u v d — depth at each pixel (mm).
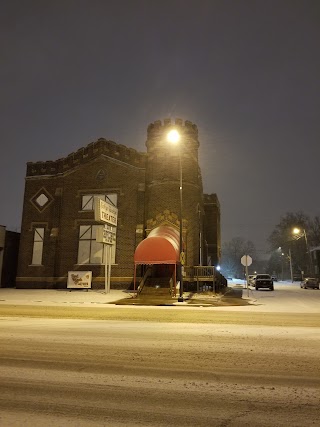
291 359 7164
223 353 7625
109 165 35250
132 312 17109
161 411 4605
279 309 19938
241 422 4285
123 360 7039
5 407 4723
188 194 33781
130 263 33125
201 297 27141
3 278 37719
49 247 34969
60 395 5164
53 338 9188
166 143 34688
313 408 4730
